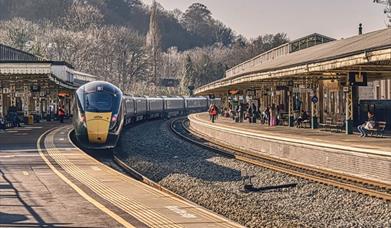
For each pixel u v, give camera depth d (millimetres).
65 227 12469
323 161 28422
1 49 75375
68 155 28922
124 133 59812
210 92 88562
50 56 157875
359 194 21406
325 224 17188
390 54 23828
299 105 54938
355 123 45438
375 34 37562
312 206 20328
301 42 67688
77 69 162500
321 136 35531
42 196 16609
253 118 61438
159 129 67312
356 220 17688
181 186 25047
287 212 19359
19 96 68375
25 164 24953
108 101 38594
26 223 12945
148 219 13234
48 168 23516
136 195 16688
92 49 167750
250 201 20562
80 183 19203
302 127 48375
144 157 38250
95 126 37781
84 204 15258
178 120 92750
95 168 23516
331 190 22703
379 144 27828
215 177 28688
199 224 12695
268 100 66562
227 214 18516
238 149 41594
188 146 45250
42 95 71812
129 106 69188
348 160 26000
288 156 33062
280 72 37469
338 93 48031
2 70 51219
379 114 43562
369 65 31547
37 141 38031
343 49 33094
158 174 30078
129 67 172375
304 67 33000
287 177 26797
